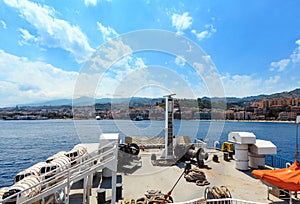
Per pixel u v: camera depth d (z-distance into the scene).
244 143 8.72
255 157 9.15
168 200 5.50
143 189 6.70
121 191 6.08
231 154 11.23
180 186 6.91
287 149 19.72
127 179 7.64
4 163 16.02
